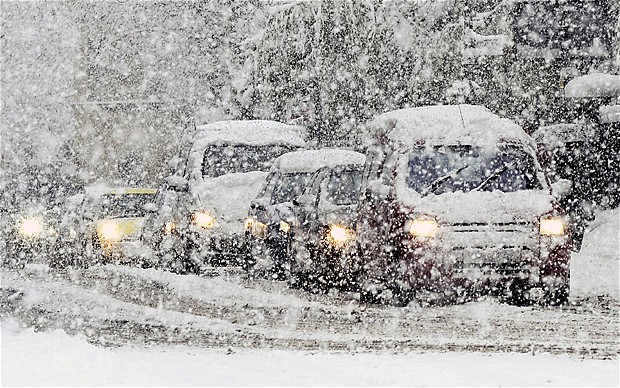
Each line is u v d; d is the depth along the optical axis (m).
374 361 22.47
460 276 33.19
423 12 68.25
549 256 33.53
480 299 35.28
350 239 39.06
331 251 39.56
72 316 33.88
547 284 33.56
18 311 35.47
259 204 46.88
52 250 54.16
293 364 22.05
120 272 50.38
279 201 46.62
